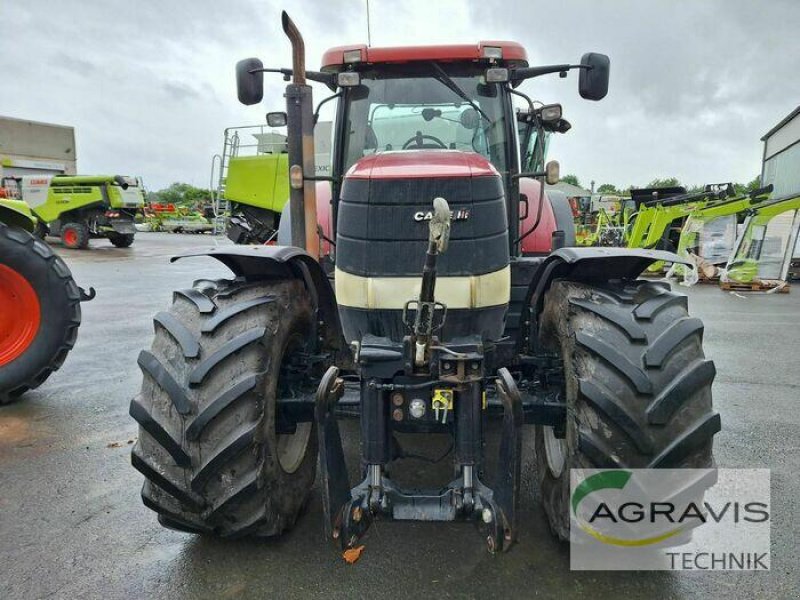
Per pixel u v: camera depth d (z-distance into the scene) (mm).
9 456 3312
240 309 2232
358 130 3727
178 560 2361
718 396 4430
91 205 16188
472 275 2270
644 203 13781
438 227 1871
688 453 2004
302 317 2506
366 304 2309
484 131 3666
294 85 3018
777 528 2600
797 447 3471
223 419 2082
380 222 2270
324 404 1958
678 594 2166
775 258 10383
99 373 4879
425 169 2279
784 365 5312
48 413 3975
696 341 2119
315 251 3168
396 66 3676
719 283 11109
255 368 2150
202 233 26516
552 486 2426
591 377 2055
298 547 2441
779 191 24141
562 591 2180
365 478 2135
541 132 3799
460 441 2078
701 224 11648
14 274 3988
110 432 3658
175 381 2104
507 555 2396
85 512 2729
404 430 2160
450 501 2018
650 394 1990
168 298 8664
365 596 2150
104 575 2268
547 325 2547
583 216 22469
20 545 2465
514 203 3607
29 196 16594
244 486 2107
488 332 2379
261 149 11664
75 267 12648
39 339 4090
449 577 2258
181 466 2090
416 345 2027
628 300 2234
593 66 3482
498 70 3488
